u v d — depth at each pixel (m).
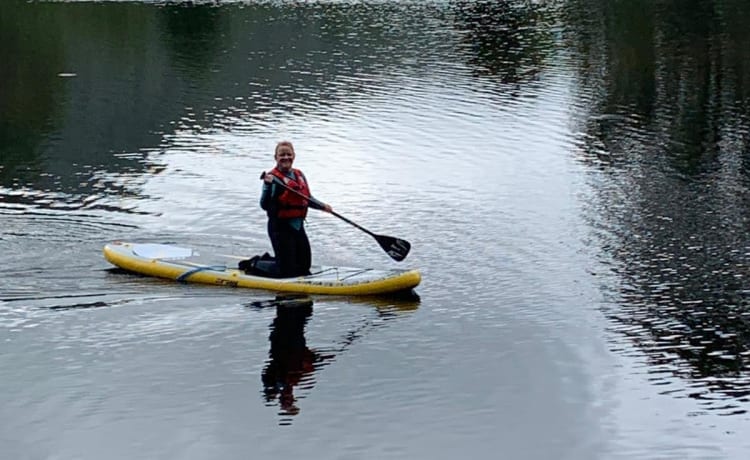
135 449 9.77
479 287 14.46
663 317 13.26
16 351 12.09
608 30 41.78
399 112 27.14
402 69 33.62
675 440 9.99
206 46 39.56
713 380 11.34
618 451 9.79
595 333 12.72
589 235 16.97
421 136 24.47
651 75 32.00
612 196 19.45
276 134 24.98
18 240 16.30
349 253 16.02
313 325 12.99
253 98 29.47
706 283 14.52
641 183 20.42
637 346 12.32
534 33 41.34
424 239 16.80
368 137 24.41
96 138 24.89
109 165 22.02
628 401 10.84
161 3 53.22
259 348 12.23
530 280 14.75
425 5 51.88
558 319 13.21
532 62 34.69
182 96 30.03
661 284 14.53
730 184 20.20
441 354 12.10
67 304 13.59
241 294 14.07
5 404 10.72
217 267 14.70
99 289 14.16
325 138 24.39
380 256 15.87
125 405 10.71
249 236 16.77
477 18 46.41
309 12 49.28
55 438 9.99
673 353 12.10
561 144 23.72
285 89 30.69
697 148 23.27
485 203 19.00
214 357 11.95
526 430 10.20
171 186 20.14
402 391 11.08
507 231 17.23
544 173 21.20
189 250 15.60
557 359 11.95
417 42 39.41
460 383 11.28
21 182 20.44
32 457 9.63
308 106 28.22
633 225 17.55
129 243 15.65
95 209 18.42
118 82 32.69
